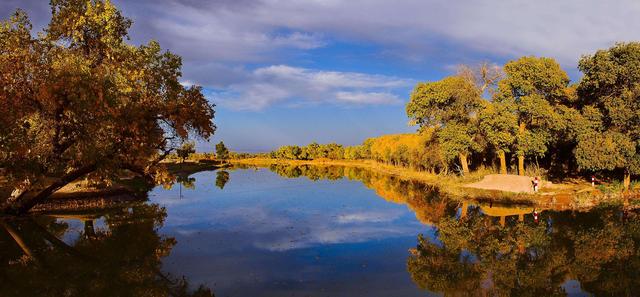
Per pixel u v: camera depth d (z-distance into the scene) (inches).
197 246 673.6
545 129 1331.2
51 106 757.9
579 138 1194.6
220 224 859.4
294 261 593.9
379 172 2500.0
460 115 1563.7
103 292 466.3
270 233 778.2
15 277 517.7
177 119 891.4
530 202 1048.2
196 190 1505.9
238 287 483.8
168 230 793.6
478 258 613.9
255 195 1358.3
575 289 482.9
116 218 893.8
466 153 1624.0
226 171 2650.1
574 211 935.7
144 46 876.0
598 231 748.0
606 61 1210.0
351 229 821.9
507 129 1347.2
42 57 785.6
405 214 996.6
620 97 1172.5
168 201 1200.8
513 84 1358.3
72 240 698.8
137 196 1242.0
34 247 652.1
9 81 735.7
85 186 1198.9
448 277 526.0
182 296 452.4
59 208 956.6
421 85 1635.1
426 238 743.1
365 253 641.6
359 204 1158.3
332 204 1159.6
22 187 831.1
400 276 530.9
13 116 734.5
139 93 849.5
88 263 575.8
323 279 516.1
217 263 581.0
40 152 800.9
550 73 1304.1
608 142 1108.5
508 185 1263.5
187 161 3732.8
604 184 1247.5
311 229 817.5
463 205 1092.5
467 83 1552.7
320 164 3705.7
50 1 854.5
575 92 1438.2
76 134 810.8
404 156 2332.7
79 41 877.8
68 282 500.1
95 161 840.3
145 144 890.1
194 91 938.1
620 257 598.9
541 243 682.2
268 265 573.3
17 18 779.4
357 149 3828.7
